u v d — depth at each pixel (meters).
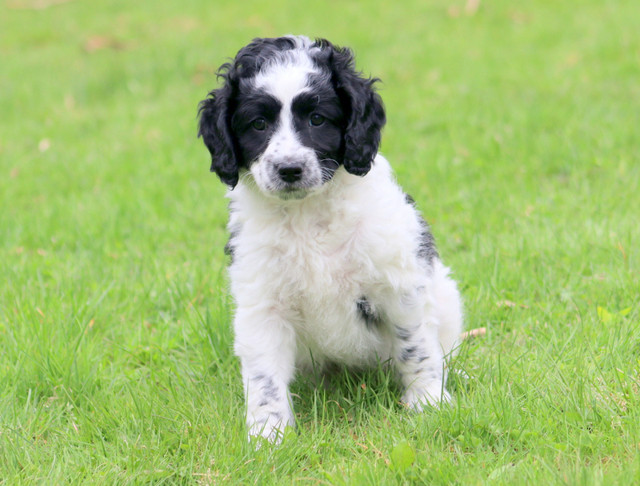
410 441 4.87
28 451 5.11
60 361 6.22
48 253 9.29
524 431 4.80
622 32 17.19
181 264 8.67
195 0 25.31
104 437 5.38
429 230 6.20
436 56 17.58
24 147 14.62
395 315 5.58
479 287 7.40
